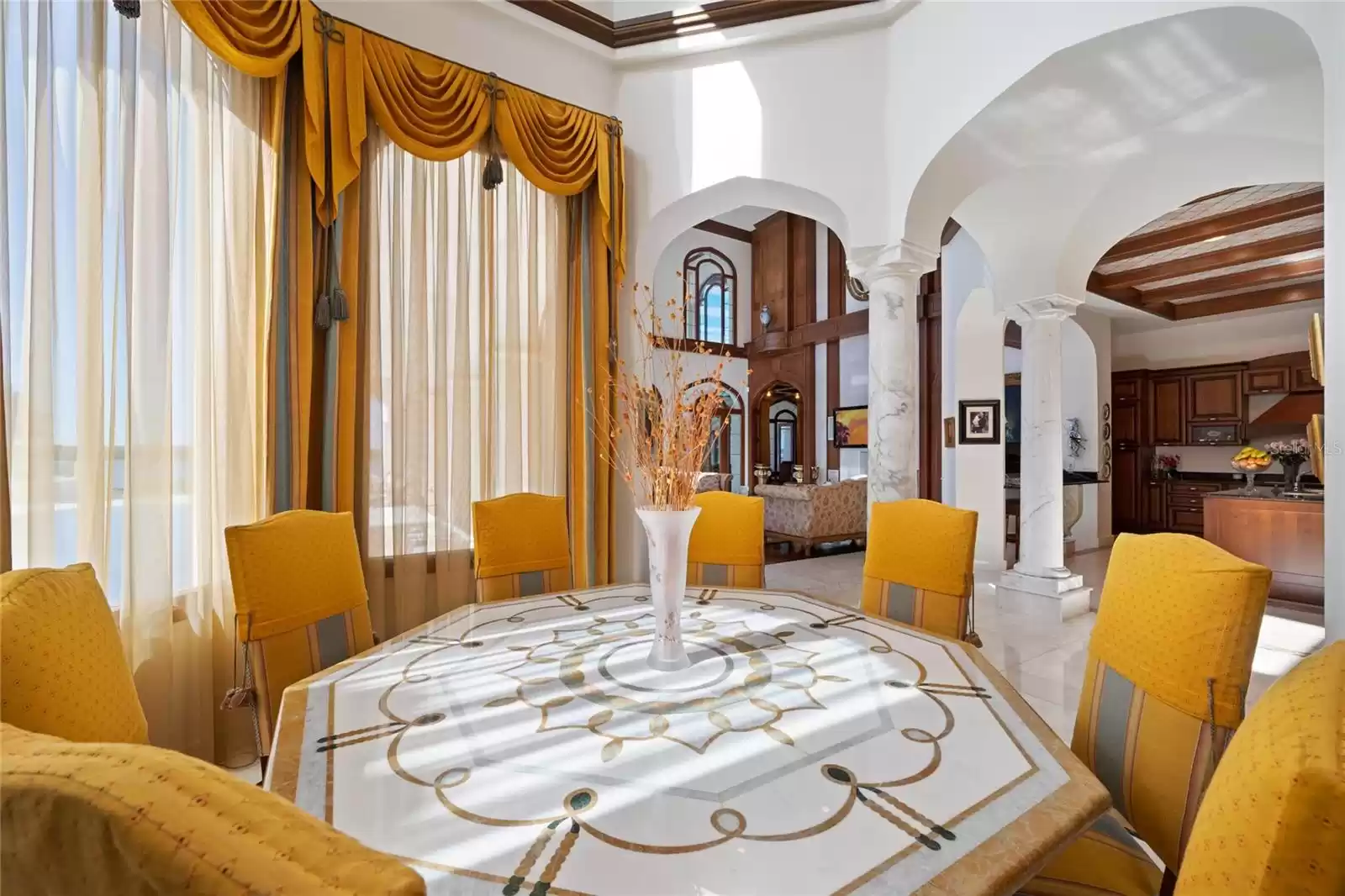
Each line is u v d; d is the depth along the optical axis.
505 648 1.54
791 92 3.36
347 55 2.59
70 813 0.38
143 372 2.09
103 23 2.01
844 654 1.48
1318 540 4.36
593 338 3.48
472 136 2.95
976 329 5.61
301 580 1.65
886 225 3.22
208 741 2.25
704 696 1.23
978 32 2.81
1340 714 0.49
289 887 0.35
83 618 0.99
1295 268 5.74
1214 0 2.12
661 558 1.40
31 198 1.88
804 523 6.54
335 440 2.59
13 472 1.85
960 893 0.67
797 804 0.84
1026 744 1.02
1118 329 8.09
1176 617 1.13
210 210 2.28
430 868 0.71
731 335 11.87
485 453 3.10
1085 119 2.86
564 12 3.30
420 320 2.90
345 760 0.97
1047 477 4.26
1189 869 0.55
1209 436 7.55
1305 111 2.83
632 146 3.63
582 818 0.81
